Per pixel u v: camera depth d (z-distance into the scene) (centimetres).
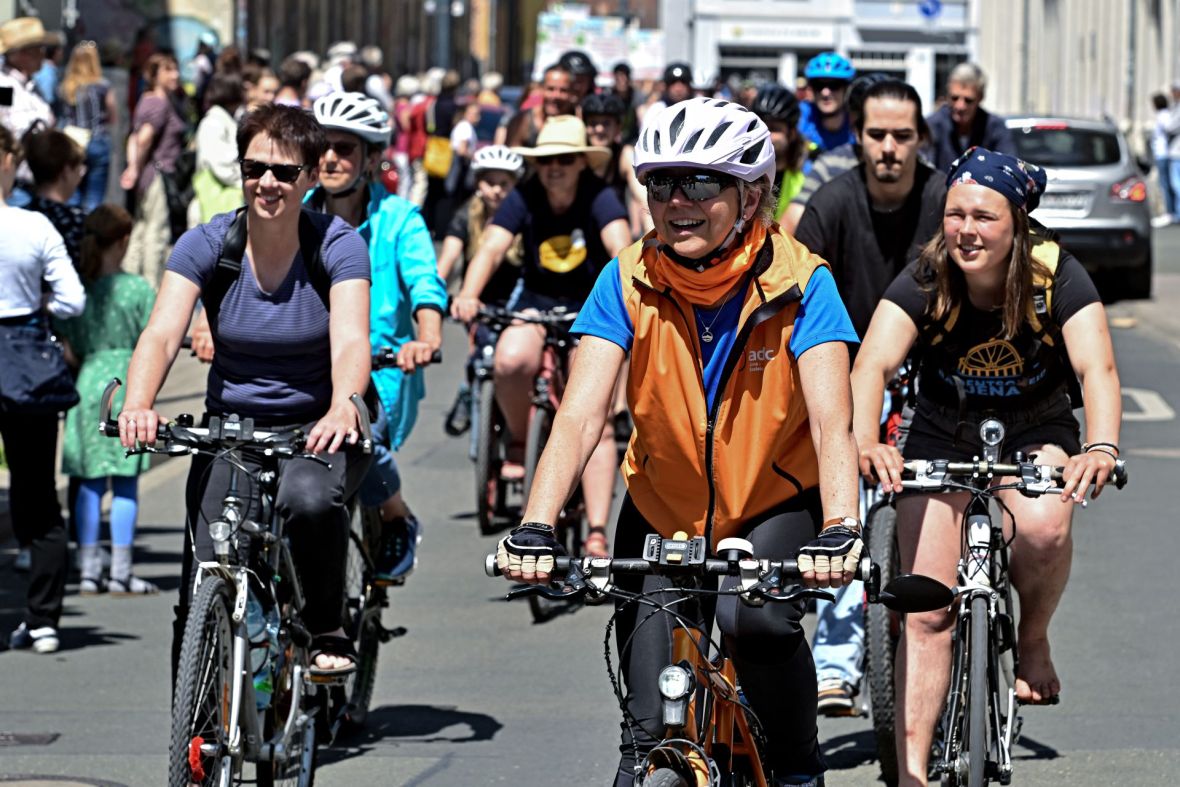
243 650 1257
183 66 7962
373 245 1772
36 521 2030
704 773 1014
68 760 1612
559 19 9681
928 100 10800
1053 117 5362
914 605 998
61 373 2019
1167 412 3578
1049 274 1292
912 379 1398
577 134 2269
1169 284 5744
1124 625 2055
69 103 4447
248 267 1390
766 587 983
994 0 13412
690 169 1030
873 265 1662
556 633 2108
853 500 1037
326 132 1725
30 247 1997
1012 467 1234
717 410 1084
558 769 1576
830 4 10806
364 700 1703
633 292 1084
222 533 1253
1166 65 10006
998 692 1271
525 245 2347
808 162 2552
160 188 4506
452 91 5816
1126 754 1595
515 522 2697
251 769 1514
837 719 1755
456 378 4134
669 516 1124
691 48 10969
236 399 1417
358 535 1688
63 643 2072
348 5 12938
